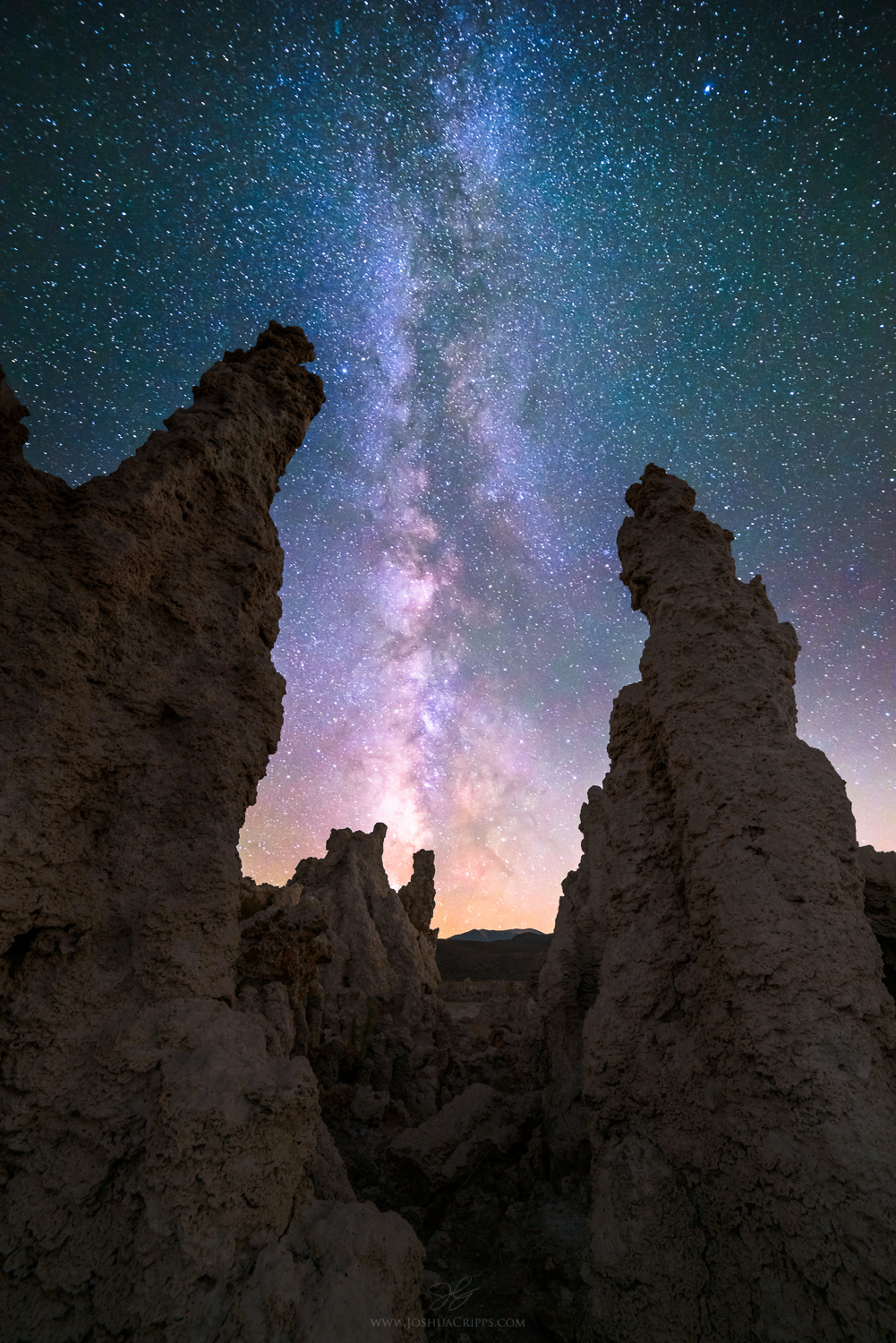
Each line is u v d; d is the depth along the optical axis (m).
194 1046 4.30
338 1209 4.18
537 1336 5.38
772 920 5.00
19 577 4.58
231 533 6.26
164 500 5.54
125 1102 4.02
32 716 4.34
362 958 17.03
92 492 5.23
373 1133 10.41
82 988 4.35
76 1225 3.64
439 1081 13.25
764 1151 4.58
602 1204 5.16
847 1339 3.83
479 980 52.94
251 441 6.66
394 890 21.23
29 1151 3.81
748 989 4.94
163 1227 3.52
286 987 9.83
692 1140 5.20
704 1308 4.53
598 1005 6.30
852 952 4.85
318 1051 11.55
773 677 6.30
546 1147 7.98
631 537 7.77
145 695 5.13
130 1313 3.33
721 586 6.87
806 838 5.27
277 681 6.17
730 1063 5.11
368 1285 3.61
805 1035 4.60
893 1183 4.05
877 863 7.99
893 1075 4.59
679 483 7.87
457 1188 7.74
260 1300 3.35
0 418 5.07
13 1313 3.39
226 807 5.35
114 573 4.91
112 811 4.86
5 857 3.94
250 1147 3.90
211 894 4.98
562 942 9.42
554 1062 8.50
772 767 5.66
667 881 6.46
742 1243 4.59
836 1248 4.03
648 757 7.05
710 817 5.68
